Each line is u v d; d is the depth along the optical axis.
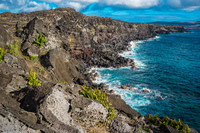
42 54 26.75
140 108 23.81
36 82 10.77
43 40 28.16
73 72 28.23
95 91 10.83
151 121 12.51
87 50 50.69
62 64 27.17
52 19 46.56
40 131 5.94
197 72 40.62
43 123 6.18
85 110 7.85
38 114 6.25
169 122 12.02
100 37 65.19
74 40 46.94
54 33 33.50
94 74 36.69
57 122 6.42
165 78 36.12
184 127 11.34
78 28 51.19
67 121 6.77
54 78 23.80
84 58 47.88
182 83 33.41
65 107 7.19
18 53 23.42
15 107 6.43
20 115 5.95
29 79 10.80
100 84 30.70
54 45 32.12
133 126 9.88
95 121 8.33
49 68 24.23
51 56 25.09
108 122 8.75
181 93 28.95
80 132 6.62
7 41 22.31
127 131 8.55
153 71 40.81
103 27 71.38
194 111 23.56
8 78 9.48
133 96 27.23
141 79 35.28
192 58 55.53
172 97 27.36
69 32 46.06
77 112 7.59
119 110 12.19
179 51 67.12
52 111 6.51
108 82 33.22
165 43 87.38
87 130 7.78
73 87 10.76
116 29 79.75
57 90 7.42
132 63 45.97
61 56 27.45
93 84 30.17
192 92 29.44
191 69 43.25
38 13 54.53
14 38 26.84
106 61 45.69
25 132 5.56
